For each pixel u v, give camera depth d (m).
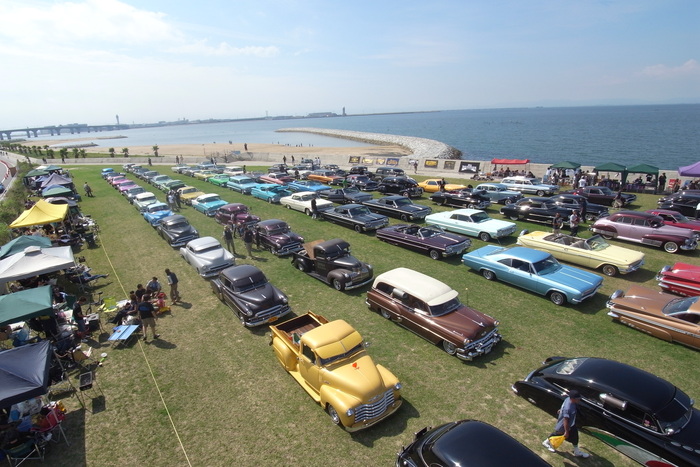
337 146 108.62
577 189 25.92
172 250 20.16
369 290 14.20
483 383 9.23
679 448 6.45
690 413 6.98
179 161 60.69
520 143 96.94
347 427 7.74
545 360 9.55
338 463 7.22
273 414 8.59
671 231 16.84
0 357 8.02
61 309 13.35
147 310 11.45
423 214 23.06
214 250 16.86
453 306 11.01
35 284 14.73
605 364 7.99
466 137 121.56
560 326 11.48
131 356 11.05
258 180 37.25
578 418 7.73
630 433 6.97
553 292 12.82
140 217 27.45
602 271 15.05
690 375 9.08
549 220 21.19
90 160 67.19
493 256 14.80
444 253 16.81
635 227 17.72
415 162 41.81
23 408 8.57
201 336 11.94
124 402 9.20
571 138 105.62
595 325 11.45
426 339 11.06
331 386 8.22
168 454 7.66
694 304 10.20
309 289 14.88
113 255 19.75
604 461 7.02
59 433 8.34
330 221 24.36
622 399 7.12
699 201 20.70
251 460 7.40
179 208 29.02
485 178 36.00
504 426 7.91
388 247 19.23
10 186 41.84
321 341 8.82
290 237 18.94
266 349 11.14
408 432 7.90
